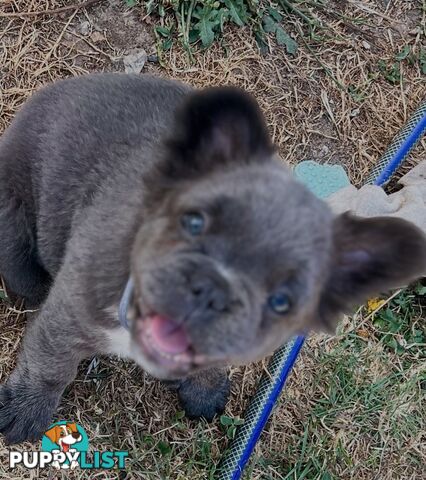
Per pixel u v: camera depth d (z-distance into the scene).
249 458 0.41
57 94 0.38
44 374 0.36
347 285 0.31
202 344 0.26
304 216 0.28
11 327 0.41
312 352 0.44
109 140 0.35
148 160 0.33
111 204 0.32
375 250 0.31
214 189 0.28
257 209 0.27
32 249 0.39
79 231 0.33
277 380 0.42
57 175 0.36
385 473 0.43
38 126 0.37
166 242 0.27
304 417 0.43
